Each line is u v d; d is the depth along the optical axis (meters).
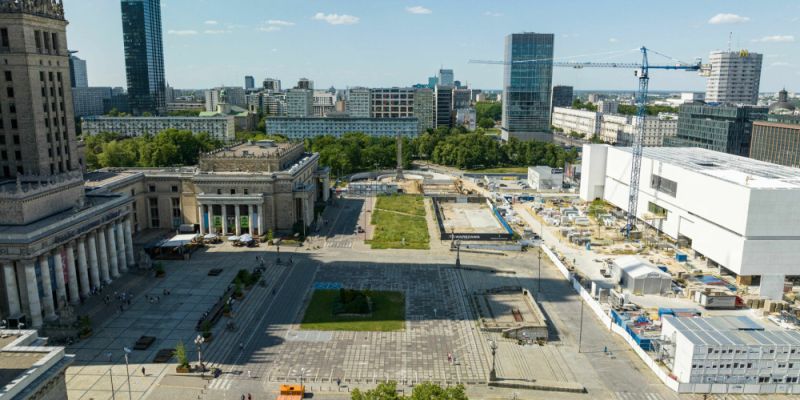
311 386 104.75
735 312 143.62
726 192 169.88
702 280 166.12
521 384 105.38
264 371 110.00
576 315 140.12
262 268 172.12
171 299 146.38
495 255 192.62
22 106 149.38
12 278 125.31
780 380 104.62
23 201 129.88
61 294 135.88
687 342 104.94
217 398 100.06
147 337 122.38
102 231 153.75
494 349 105.38
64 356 78.75
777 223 159.50
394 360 115.25
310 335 126.31
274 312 139.25
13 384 67.81
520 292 154.50
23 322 126.38
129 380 103.12
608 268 175.50
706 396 103.31
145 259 168.50
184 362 108.12
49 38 156.00
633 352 120.38
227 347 119.81
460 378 108.50
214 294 150.25
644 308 145.00
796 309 141.25
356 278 165.38
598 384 107.12
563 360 116.38
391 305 144.25
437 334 127.69
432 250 196.75
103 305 141.75
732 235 166.38
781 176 185.62
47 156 155.25
